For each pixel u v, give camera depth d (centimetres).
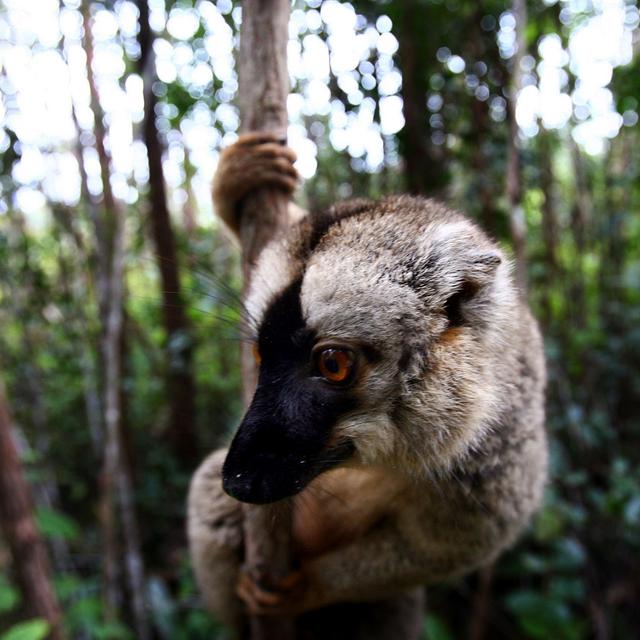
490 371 20
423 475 20
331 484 24
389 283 18
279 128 21
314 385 18
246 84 21
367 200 22
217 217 24
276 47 20
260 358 19
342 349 18
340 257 18
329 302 18
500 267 20
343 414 18
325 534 25
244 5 20
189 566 42
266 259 20
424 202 23
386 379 18
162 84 46
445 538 22
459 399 19
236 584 26
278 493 17
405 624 29
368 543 23
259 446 17
